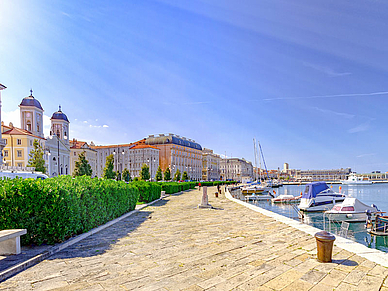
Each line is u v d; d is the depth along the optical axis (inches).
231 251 296.4
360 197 2310.5
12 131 2281.0
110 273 229.0
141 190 867.4
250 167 7859.3
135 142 4586.6
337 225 910.4
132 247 313.7
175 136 4709.6
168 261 262.2
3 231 262.1
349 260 261.3
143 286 202.7
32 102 2640.3
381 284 206.4
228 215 587.2
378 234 753.6
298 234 382.9
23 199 289.9
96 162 4124.0
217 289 198.2
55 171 2755.9
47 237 299.0
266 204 1694.1
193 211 667.4
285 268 241.9
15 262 242.5
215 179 6097.4
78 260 263.7
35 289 195.6
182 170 4621.1
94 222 417.1
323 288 199.8
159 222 496.1
